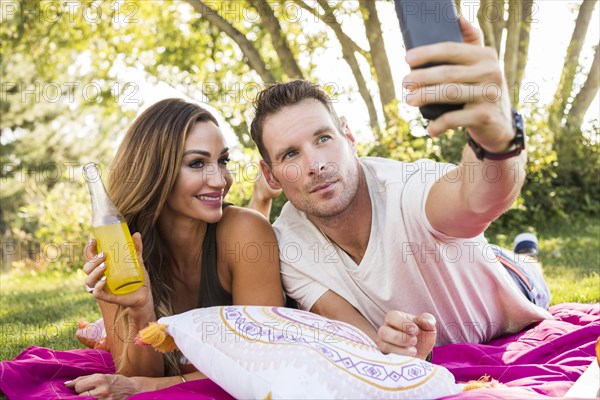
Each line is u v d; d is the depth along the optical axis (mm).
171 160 2141
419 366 1734
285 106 2082
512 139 1421
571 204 8328
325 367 1607
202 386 1880
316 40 10547
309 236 2320
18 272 7777
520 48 9156
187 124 2146
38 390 1985
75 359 2402
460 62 1311
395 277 2211
